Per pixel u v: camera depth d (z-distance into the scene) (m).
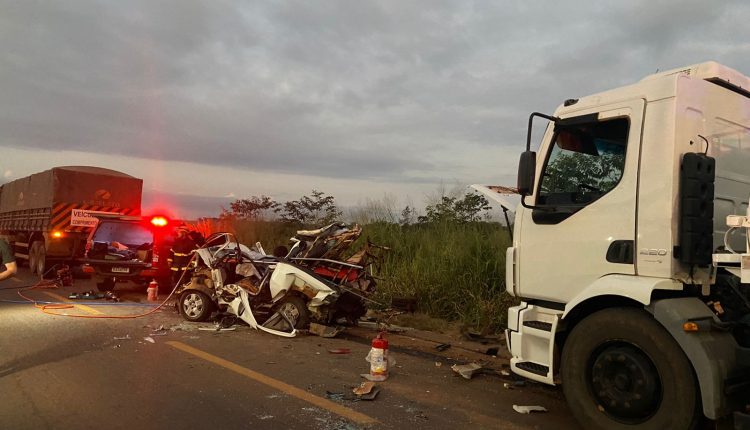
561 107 5.04
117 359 6.28
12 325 8.01
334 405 4.93
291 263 8.24
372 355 5.89
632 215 4.30
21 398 4.86
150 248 12.29
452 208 12.06
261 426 4.35
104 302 10.66
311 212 18.36
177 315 9.34
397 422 4.55
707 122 4.43
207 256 8.89
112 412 4.56
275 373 5.92
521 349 4.93
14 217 18.25
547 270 4.86
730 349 3.76
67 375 5.59
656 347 3.84
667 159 4.16
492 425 4.57
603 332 4.17
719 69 4.71
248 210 19.64
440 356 7.08
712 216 4.15
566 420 4.73
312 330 8.06
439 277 9.98
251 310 8.34
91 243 12.05
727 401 3.64
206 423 4.38
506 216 5.67
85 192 15.12
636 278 4.18
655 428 3.82
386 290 10.41
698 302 4.00
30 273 15.66
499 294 9.12
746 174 4.85
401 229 12.52
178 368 6.00
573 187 4.80
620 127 4.54
